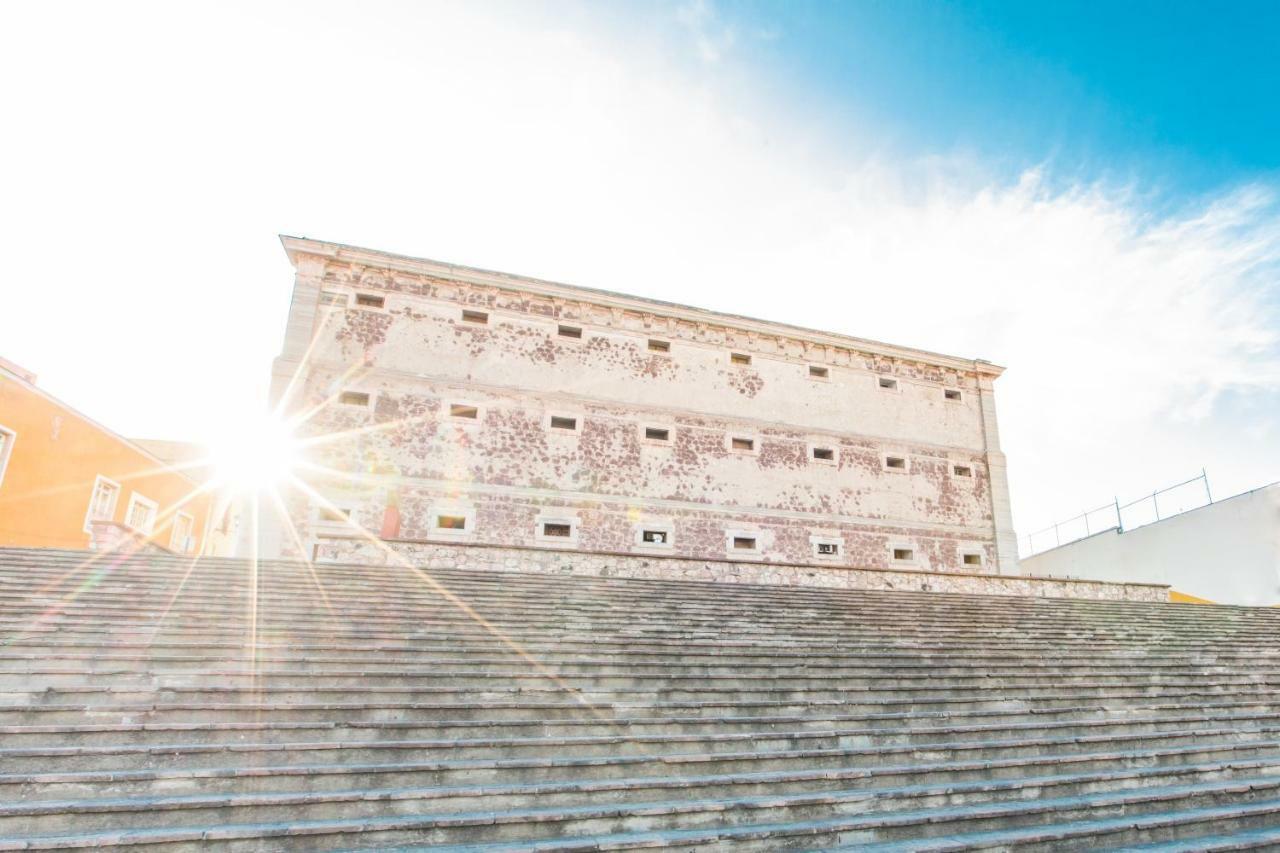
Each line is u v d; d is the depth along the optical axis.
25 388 16.34
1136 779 6.62
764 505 20.66
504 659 8.04
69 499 18.16
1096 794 6.32
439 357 18.98
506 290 20.09
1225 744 7.86
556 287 20.33
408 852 4.68
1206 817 5.93
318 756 5.75
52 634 7.51
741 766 6.21
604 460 19.50
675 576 15.31
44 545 17.20
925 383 24.09
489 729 6.38
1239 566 22.55
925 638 10.66
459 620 9.34
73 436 18.16
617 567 14.95
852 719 7.33
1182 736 7.84
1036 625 12.27
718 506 20.17
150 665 7.02
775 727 7.05
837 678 8.31
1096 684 9.05
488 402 18.97
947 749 6.83
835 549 21.02
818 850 5.15
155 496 22.58
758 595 12.70
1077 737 7.34
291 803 5.00
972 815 5.63
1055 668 9.58
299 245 18.64
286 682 6.95
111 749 5.43
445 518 17.84
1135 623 13.10
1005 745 7.02
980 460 23.86
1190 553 24.27
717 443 20.78
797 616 11.35
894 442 22.81
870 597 13.53
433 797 5.26
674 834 5.07
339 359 18.25
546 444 19.12
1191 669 10.20
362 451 17.69
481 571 12.72
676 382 20.97
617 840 4.91
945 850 5.14
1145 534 26.06
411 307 19.20
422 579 11.36
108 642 7.44
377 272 19.27
